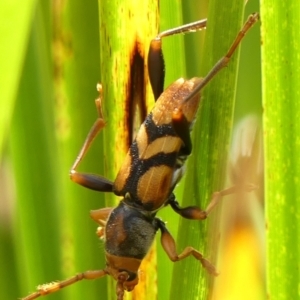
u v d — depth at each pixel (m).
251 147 0.16
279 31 0.14
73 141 0.15
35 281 0.16
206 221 0.14
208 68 0.14
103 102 0.15
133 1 0.15
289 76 0.14
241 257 0.17
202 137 0.14
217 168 0.14
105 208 0.15
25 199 0.16
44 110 0.16
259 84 0.16
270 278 0.14
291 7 0.14
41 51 0.16
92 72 0.15
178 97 0.15
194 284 0.14
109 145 0.15
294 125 0.14
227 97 0.14
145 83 0.15
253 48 0.16
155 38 0.15
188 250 0.14
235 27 0.14
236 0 0.14
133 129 0.15
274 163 0.14
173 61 0.15
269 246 0.14
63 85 0.15
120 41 0.15
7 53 0.13
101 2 0.15
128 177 0.15
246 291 0.17
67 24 0.15
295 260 0.14
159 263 0.16
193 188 0.14
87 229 0.16
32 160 0.16
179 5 0.15
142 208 0.15
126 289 0.15
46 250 0.16
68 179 0.15
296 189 0.14
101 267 0.16
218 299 0.17
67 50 0.15
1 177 0.17
